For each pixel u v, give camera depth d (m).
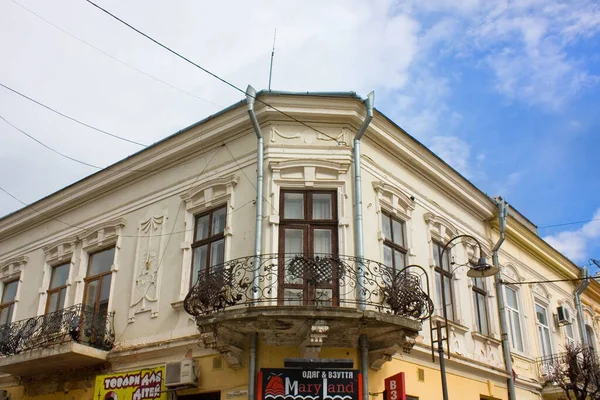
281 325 10.45
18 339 14.51
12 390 15.66
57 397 14.41
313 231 12.22
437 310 14.07
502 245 18.30
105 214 15.62
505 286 17.64
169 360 12.52
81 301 15.09
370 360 11.41
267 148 12.68
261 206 12.11
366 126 12.65
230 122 13.44
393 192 13.61
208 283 10.91
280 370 10.23
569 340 20.39
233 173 13.14
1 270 18.08
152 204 14.59
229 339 10.88
